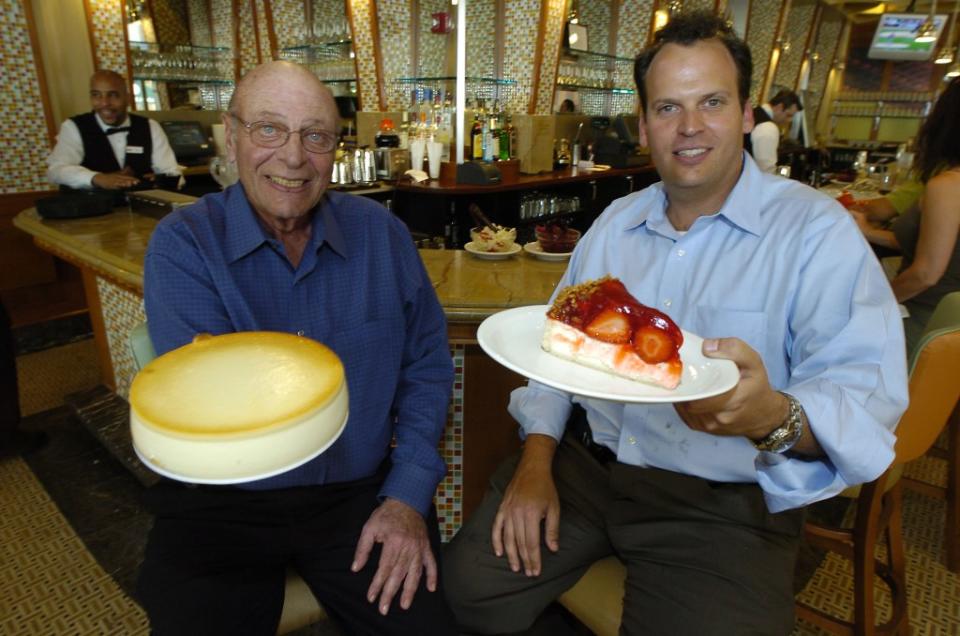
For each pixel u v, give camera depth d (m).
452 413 1.86
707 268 1.25
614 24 6.50
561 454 1.44
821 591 1.92
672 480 1.21
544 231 2.11
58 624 1.74
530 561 1.22
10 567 1.97
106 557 2.01
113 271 2.02
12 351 2.57
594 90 6.43
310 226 1.25
